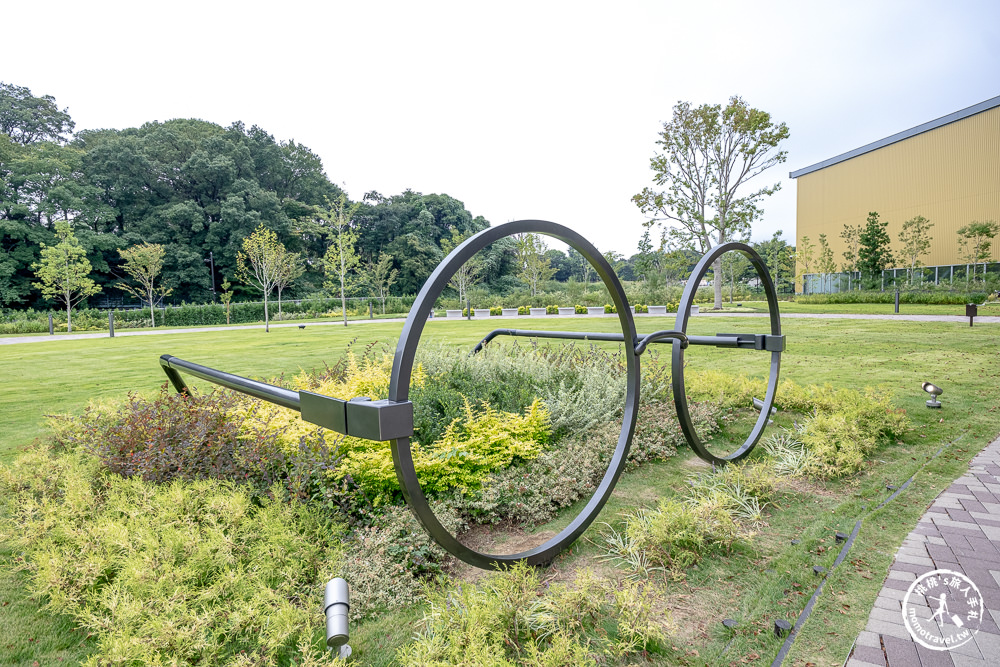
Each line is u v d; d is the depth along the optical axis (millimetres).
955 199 31953
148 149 40656
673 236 26953
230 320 33375
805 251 39344
